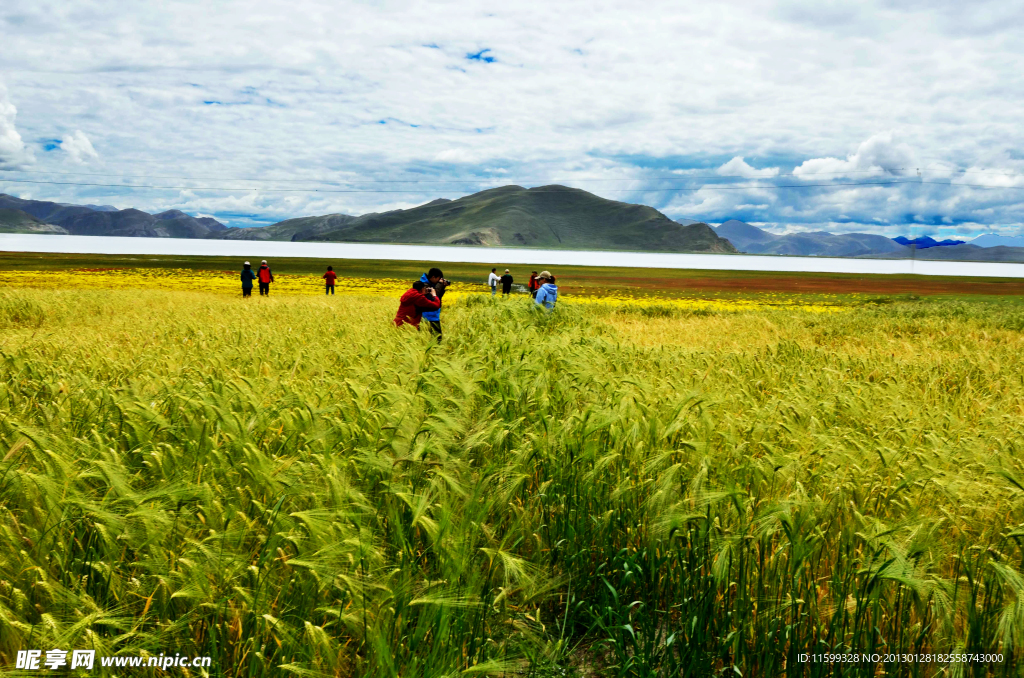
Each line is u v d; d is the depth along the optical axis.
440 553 2.62
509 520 3.49
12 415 3.94
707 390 5.87
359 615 2.40
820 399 5.58
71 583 2.39
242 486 3.14
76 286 38.28
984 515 3.13
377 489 3.27
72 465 2.87
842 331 16.88
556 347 7.76
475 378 5.22
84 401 4.51
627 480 3.44
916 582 2.45
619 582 3.19
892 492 3.31
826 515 3.14
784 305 38.34
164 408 4.34
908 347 11.80
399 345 8.48
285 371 6.13
